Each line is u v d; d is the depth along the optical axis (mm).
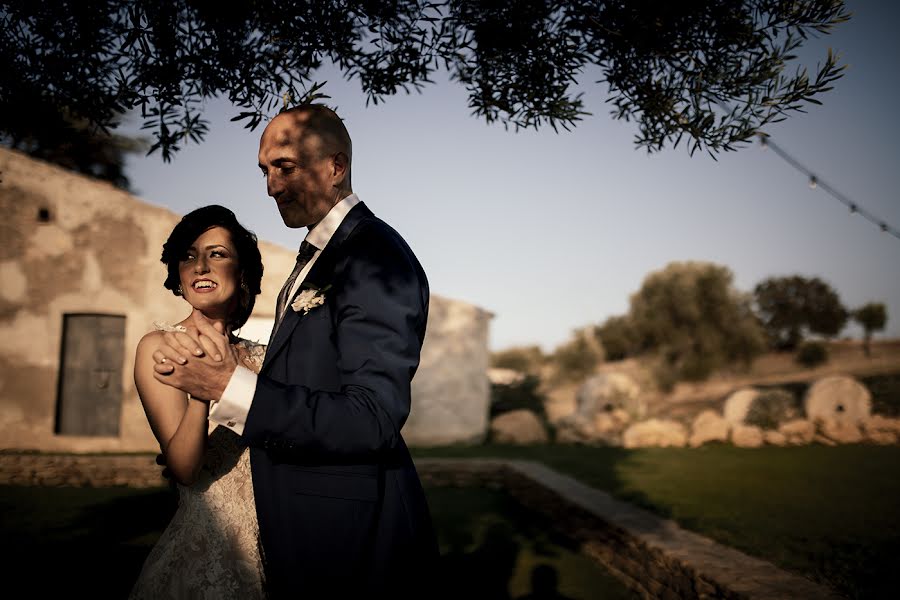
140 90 2881
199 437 1583
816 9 2527
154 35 2785
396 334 1518
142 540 5859
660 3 2664
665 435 12539
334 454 1431
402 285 1577
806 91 2520
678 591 3955
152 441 11711
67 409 11945
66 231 12055
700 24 2674
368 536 1571
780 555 4305
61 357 12023
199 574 1779
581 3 2793
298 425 1381
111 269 12062
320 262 1713
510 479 8883
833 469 8953
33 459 9242
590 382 16156
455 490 9250
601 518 5383
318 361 1606
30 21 2783
